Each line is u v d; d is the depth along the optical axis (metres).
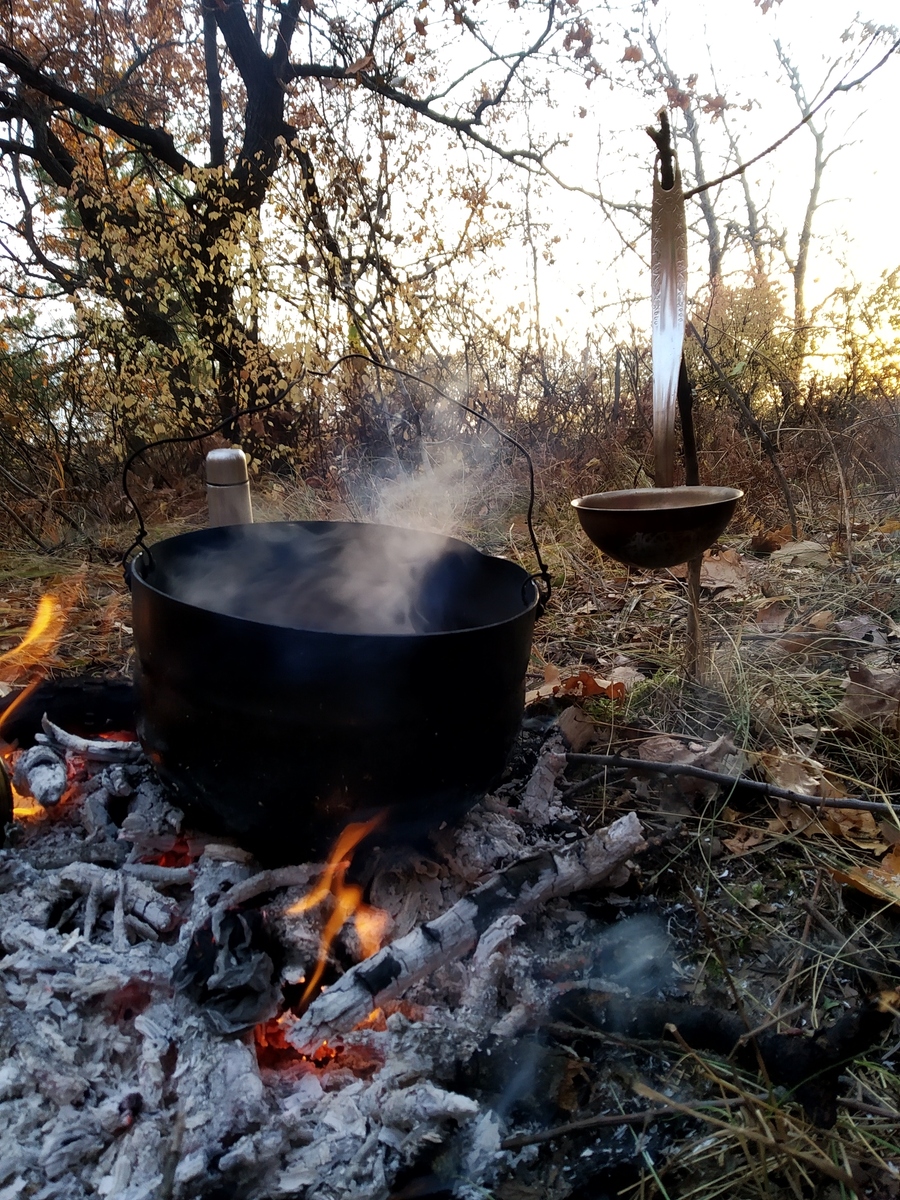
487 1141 1.08
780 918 1.55
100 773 1.68
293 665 1.22
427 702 1.26
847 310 4.75
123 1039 1.19
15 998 1.22
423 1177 1.03
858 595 2.86
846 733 2.07
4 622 2.94
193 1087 1.09
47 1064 1.12
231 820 1.37
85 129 6.62
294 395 5.03
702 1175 1.06
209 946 1.20
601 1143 1.10
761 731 2.12
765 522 3.86
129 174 6.65
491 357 5.32
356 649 1.21
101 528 4.46
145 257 5.28
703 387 4.73
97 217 5.57
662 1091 1.18
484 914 1.33
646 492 2.01
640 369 5.12
